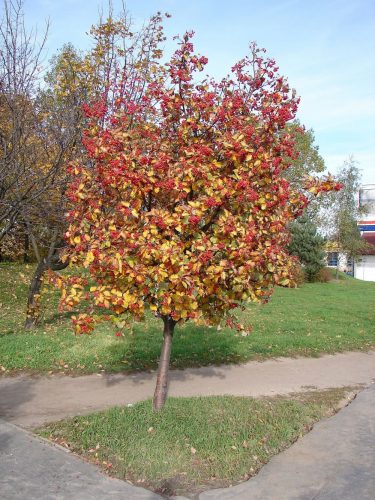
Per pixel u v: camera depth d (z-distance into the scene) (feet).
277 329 34.81
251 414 17.88
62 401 19.44
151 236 14.38
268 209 15.76
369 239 107.76
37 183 26.68
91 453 14.51
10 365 23.70
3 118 26.40
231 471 13.78
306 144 82.94
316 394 21.47
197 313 15.24
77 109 28.07
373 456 15.03
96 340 28.17
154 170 14.74
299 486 13.09
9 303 41.11
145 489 12.58
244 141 15.02
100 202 15.64
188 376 23.57
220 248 14.57
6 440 15.06
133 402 19.36
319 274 77.30
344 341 32.55
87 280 15.74
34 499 11.71
